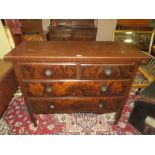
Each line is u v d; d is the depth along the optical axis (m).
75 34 2.52
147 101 1.25
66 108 1.37
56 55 1.03
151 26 2.48
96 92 1.25
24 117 1.62
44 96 1.25
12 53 1.05
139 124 1.50
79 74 1.12
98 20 2.77
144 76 2.00
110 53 1.11
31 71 1.09
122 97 1.31
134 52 1.15
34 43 1.37
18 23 1.82
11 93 1.58
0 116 1.58
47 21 2.77
